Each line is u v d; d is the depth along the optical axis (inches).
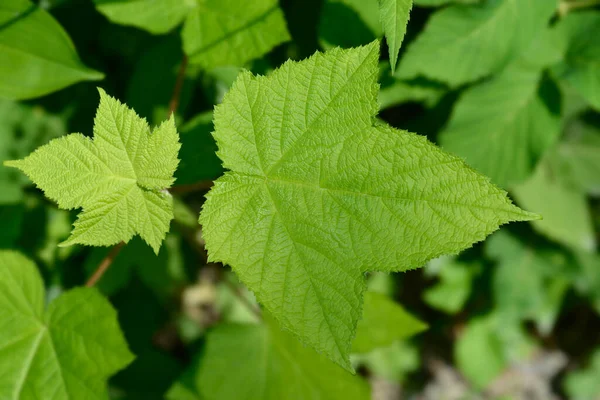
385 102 33.6
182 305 52.7
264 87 27.1
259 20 30.5
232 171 27.3
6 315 29.2
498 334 54.4
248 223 27.1
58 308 29.5
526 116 34.5
